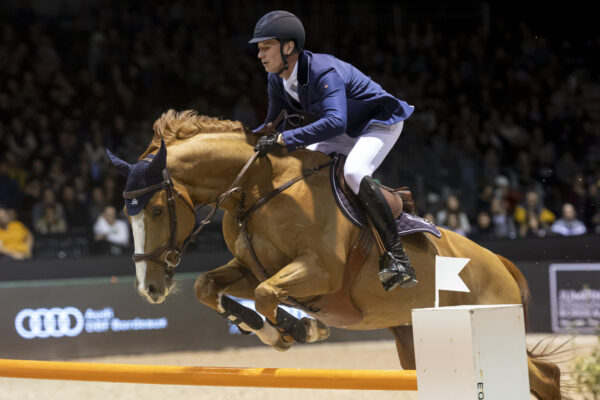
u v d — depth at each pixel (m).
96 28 20.94
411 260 5.41
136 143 17.12
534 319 13.42
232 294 5.29
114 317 12.27
